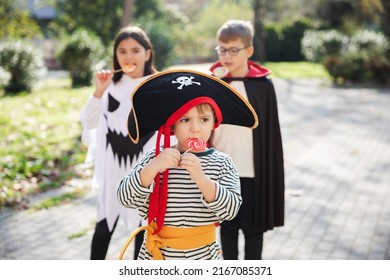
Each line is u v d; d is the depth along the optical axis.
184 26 44.34
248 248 4.27
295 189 7.62
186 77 2.74
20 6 25.83
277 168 4.26
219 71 4.15
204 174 2.60
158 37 27.23
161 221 2.70
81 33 22.66
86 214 6.46
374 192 7.49
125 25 16.77
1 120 12.24
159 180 2.73
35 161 8.66
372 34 31.00
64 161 8.86
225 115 2.80
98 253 4.18
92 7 33.50
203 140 2.73
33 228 5.96
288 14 46.09
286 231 5.89
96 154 4.26
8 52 19.00
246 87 4.14
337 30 41.72
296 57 41.59
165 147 2.71
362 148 10.58
